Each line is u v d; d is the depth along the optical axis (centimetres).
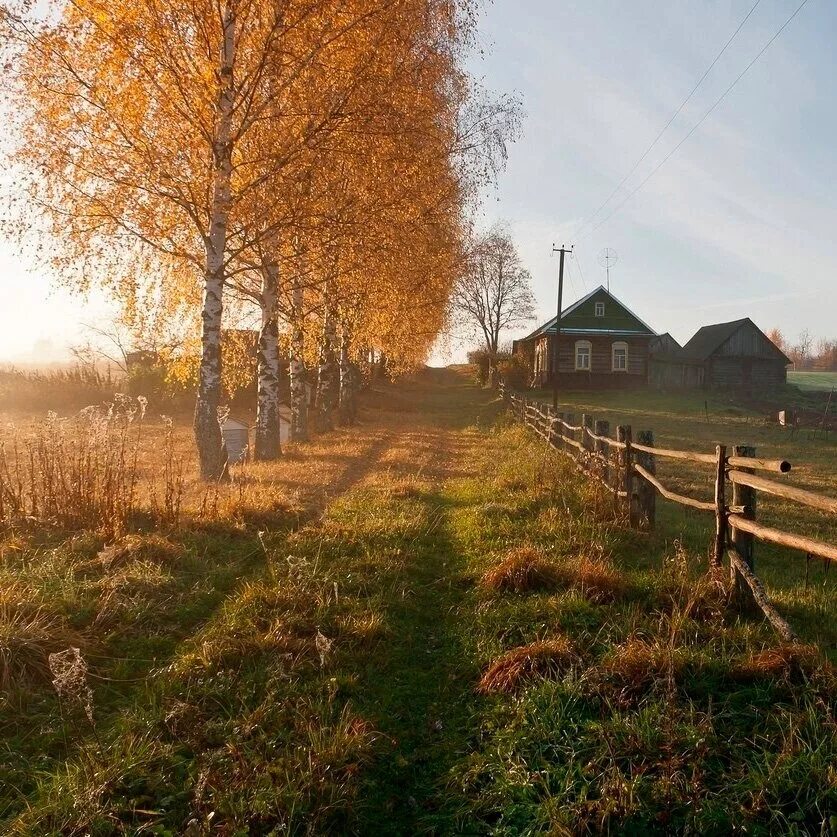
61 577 550
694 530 798
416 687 441
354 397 2819
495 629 495
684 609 487
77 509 712
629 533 725
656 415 3148
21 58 980
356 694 416
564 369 4556
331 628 501
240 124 1104
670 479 1248
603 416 3100
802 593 539
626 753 321
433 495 1098
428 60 1385
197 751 352
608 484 877
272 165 1102
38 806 304
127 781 322
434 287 2075
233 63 1060
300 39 1048
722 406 3722
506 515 845
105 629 489
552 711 361
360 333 2094
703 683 374
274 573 596
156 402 2922
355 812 311
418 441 1998
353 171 1199
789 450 1862
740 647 423
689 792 292
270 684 413
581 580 551
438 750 366
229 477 1190
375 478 1245
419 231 1532
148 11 967
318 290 1462
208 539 729
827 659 380
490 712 385
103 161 1042
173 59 1009
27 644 424
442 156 1430
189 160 1077
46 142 1030
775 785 289
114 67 998
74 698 391
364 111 1108
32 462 748
